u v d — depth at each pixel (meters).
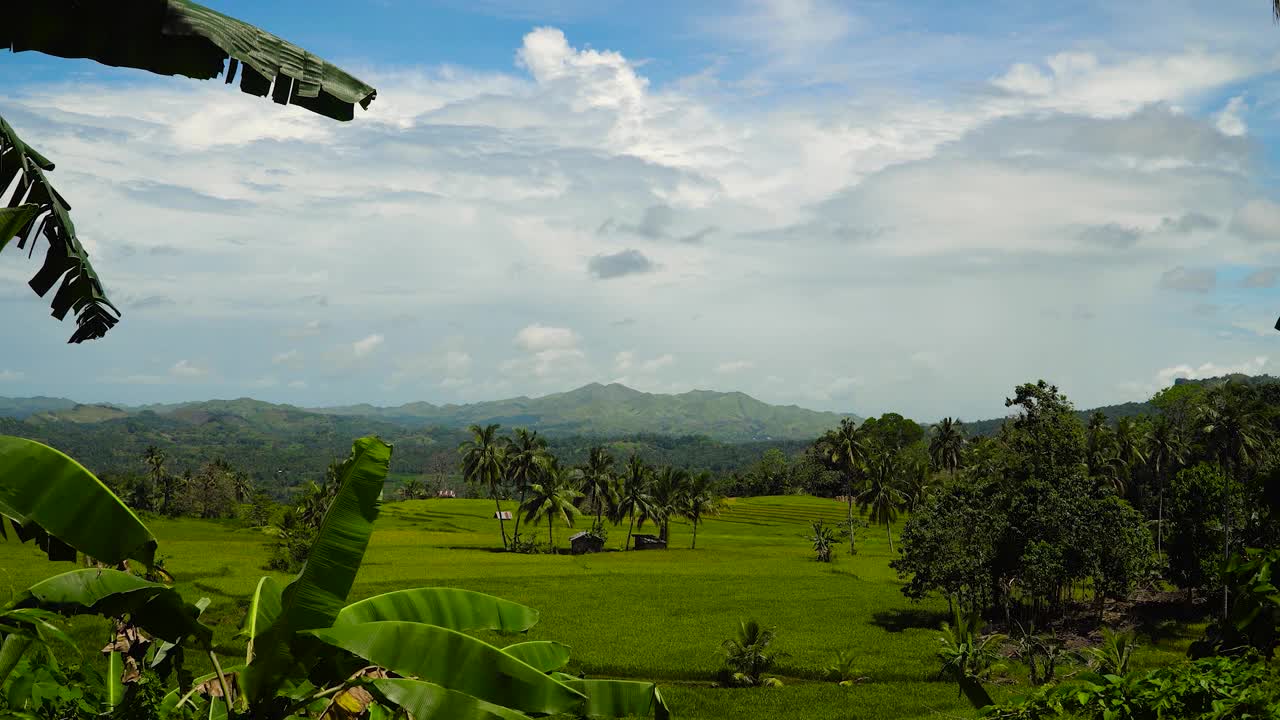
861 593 63.91
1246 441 54.41
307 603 5.27
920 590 51.28
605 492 99.69
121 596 5.41
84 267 6.96
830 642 46.59
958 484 52.69
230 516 130.62
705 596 61.41
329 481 66.75
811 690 36.81
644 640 45.84
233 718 5.44
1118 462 83.75
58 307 7.09
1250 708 7.81
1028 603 55.22
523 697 5.24
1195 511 50.91
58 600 5.25
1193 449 71.88
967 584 48.97
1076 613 53.12
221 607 40.56
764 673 40.75
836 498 154.75
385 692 5.16
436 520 120.38
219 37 4.50
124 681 5.95
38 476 4.91
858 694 36.00
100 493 5.02
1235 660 8.88
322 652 5.56
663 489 100.25
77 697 6.66
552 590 62.44
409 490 179.38
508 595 59.72
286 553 57.59
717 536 111.06
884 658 42.69
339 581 5.30
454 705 5.13
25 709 6.30
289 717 5.46
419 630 5.30
